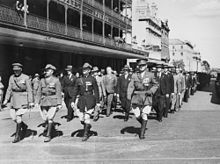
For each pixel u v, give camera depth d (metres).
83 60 33.06
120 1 46.38
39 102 8.28
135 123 11.11
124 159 6.26
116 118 12.42
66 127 10.14
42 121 11.27
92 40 33.56
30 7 24.36
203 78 35.09
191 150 7.00
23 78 8.05
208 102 19.66
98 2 35.94
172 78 13.50
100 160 6.23
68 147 7.35
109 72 12.86
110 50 34.88
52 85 8.15
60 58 27.42
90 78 8.35
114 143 7.74
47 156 6.55
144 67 8.52
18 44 18.80
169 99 12.60
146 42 62.88
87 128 8.17
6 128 9.86
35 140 8.16
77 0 29.52
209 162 6.09
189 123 11.05
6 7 18.08
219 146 7.36
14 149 7.16
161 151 6.95
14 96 8.03
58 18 29.98
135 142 7.86
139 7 63.53
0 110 13.95
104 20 38.03
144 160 6.20
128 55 41.00
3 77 18.80
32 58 22.38
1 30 15.72
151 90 8.43
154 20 67.88
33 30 18.86
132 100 8.56
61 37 23.41
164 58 78.25
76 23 34.44
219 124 10.74
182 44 86.06
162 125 10.66
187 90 19.64
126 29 48.22
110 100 12.84
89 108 8.17
